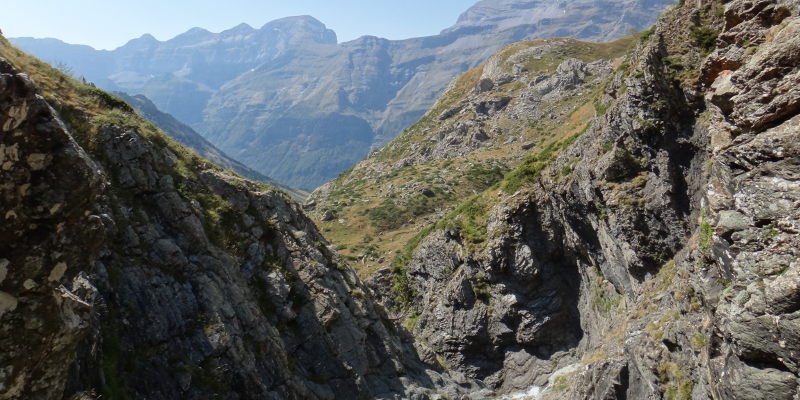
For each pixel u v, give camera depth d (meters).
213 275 32.81
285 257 42.81
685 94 40.41
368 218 116.06
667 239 41.34
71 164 10.04
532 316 60.81
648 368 28.91
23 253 9.61
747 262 16.03
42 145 9.65
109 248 28.22
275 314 38.84
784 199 15.59
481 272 65.62
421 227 106.75
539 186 63.03
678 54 41.53
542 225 62.00
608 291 51.56
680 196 41.09
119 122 34.12
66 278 10.63
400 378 45.69
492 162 130.88
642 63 44.69
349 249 99.31
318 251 46.97
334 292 44.12
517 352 61.72
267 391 30.89
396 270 80.50
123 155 32.84
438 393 47.88
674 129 41.53
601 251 51.81
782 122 16.38
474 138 149.88
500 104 164.25
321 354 39.69
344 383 39.56
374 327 47.69
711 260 19.86
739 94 17.62
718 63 20.45
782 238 15.34
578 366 50.69
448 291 67.88
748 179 16.72
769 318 14.70
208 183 40.50
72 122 32.00
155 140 37.44
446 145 156.50
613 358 33.69
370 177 159.88
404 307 76.69
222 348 29.48
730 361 16.14
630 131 44.69
